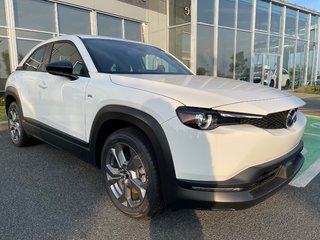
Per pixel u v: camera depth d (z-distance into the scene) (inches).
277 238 91.0
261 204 112.2
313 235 92.7
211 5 538.0
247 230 95.0
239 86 105.5
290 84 730.8
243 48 606.5
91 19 468.8
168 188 85.8
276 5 655.8
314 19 773.3
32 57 166.2
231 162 80.1
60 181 129.3
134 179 97.1
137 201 97.9
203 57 539.8
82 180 130.7
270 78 672.4
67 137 124.2
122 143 99.2
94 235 90.7
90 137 111.2
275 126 91.0
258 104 87.3
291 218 102.7
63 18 434.3
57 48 142.9
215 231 94.2
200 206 83.4
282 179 95.4
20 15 387.5
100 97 103.8
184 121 81.0
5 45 379.6
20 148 176.2
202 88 93.1
